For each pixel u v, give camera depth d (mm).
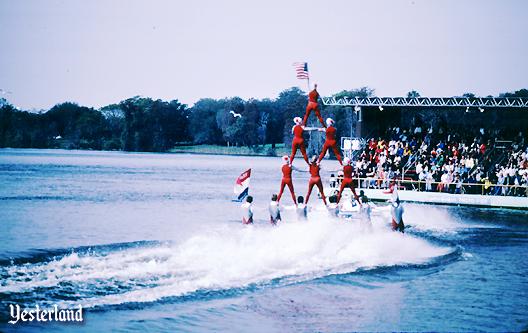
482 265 29359
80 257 27672
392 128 69938
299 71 31641
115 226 42594
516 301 23344
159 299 22219
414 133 68438
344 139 65500
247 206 32094
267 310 21656
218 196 71875
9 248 32094
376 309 22125
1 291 22469
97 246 31281
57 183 89250
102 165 152000
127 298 22156
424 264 28922
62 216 48312
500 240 36844
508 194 55594
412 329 20094
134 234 38375
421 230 40031
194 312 21188
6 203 58312
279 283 24703
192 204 61156
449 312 21875
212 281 24406
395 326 20422
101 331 19203
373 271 27172
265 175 127188
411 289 24672
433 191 58938
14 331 18844
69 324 19625
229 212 53812
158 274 25016
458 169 57969
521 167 56531
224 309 21516
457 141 65625
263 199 67688
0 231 39094
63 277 24344
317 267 27109
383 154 63188
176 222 45469
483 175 58875
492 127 75750
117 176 110875
